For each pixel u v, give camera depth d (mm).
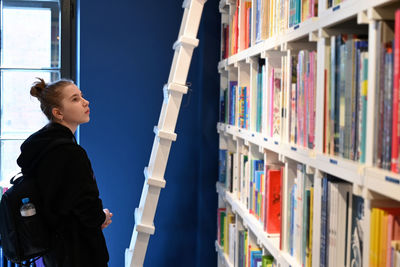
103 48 3162
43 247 2107
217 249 3111
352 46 1240
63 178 2119
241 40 2518
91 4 3131
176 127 3291
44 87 2291
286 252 1825
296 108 1707
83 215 2107
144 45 3209
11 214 2088
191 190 3336
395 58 1026
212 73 3229
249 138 2293
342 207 1354
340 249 1358
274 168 2068
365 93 1176
